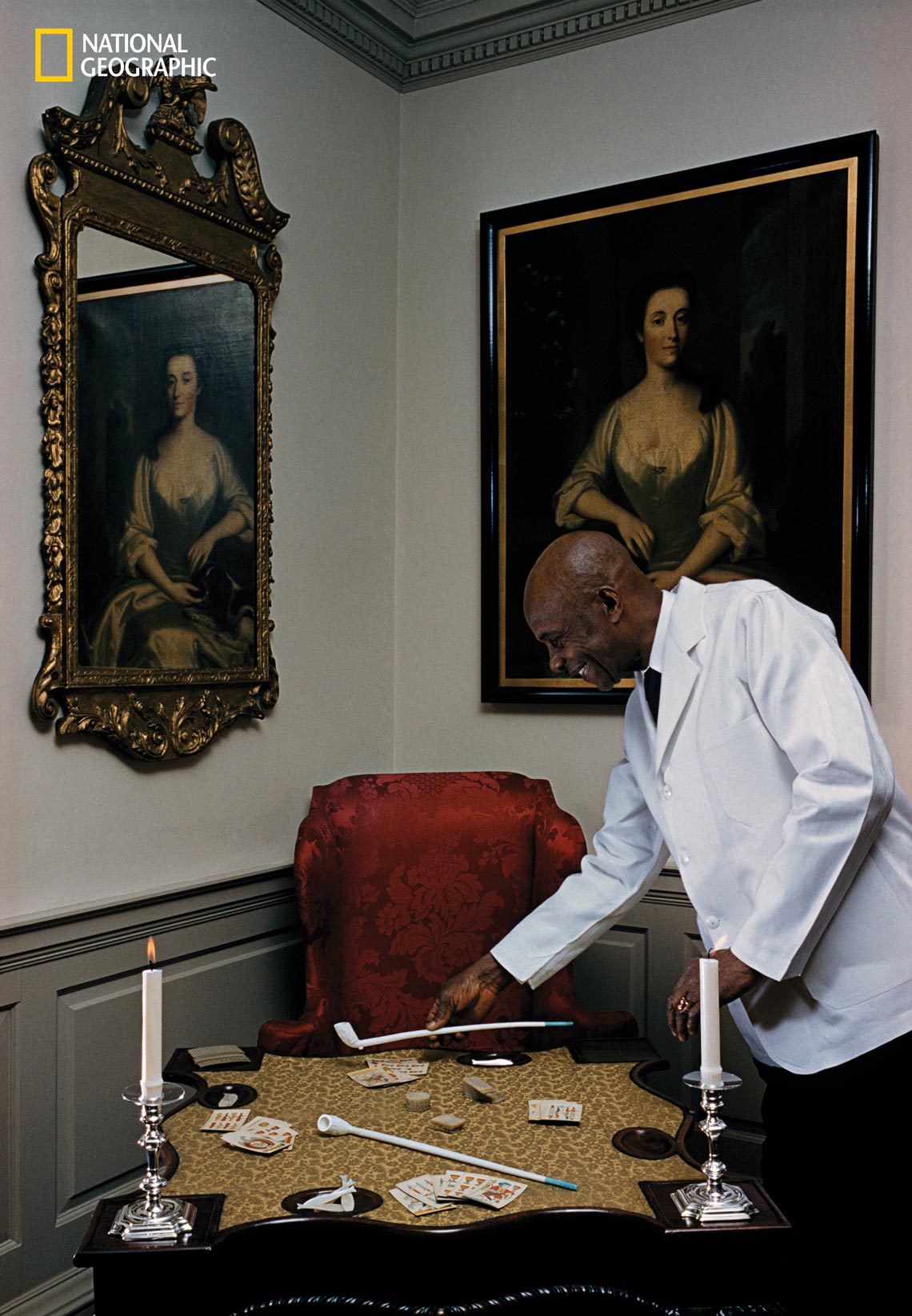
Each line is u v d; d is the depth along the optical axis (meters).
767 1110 2.23
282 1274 1.58
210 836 3.12
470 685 3.77
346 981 2.88
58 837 2.66
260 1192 1.70
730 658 2.12
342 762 3.65
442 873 2.95
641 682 2.36
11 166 2.52
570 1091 2.14
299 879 2.83
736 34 3.30
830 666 1.99
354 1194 1.67
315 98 3.48
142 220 2.80
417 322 3.87
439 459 3.82
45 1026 2.60
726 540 3.27
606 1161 1.81
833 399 3.11
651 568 3.39
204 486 3.03
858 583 3.09
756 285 3.21
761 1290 1.55
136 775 2.87
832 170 3.09
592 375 3.47
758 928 1.92
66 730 2.63
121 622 2.78
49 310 2.56
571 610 2.24
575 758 3.58
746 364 3.23
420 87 3.86
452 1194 1.65
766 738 2.09
